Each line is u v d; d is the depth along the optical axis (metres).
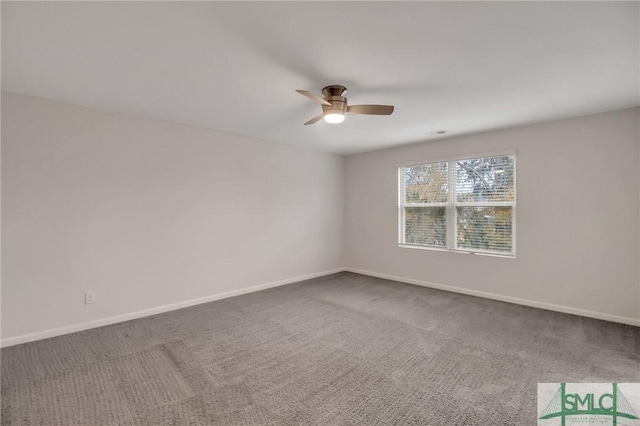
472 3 1.59
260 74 2.42
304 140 4.74
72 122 3.08
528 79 2.51
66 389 2.11
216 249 4.17
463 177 4.42
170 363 2.46
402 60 2.20
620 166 3.23
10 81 2.54
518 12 1.67
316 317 3.49
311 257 5.41
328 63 2.25
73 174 3.09
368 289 4.67
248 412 1.88
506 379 2.22
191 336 2.99
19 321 2.82
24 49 2.04
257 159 4.60
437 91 2.75
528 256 3.84
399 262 5.17
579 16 1.70
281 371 2.35
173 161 3.77
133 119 3.46
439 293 4.43
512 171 3.97
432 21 1.75
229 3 1.58
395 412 1.88
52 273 2.98
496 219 4.12
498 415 1.85
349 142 4.84
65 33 1.85
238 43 1.98
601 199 3.34
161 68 2.32
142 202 3.53
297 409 1.91
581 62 2.23
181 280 3.84
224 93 2.82
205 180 4.05
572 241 3.53
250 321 3.38
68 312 3.06
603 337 2.90
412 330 3.11
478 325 3.23
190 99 2.97
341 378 2.25
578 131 3.46
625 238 3.22
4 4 1.56
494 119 3.58
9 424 1.77
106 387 2.13
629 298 3.21
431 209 4.80
